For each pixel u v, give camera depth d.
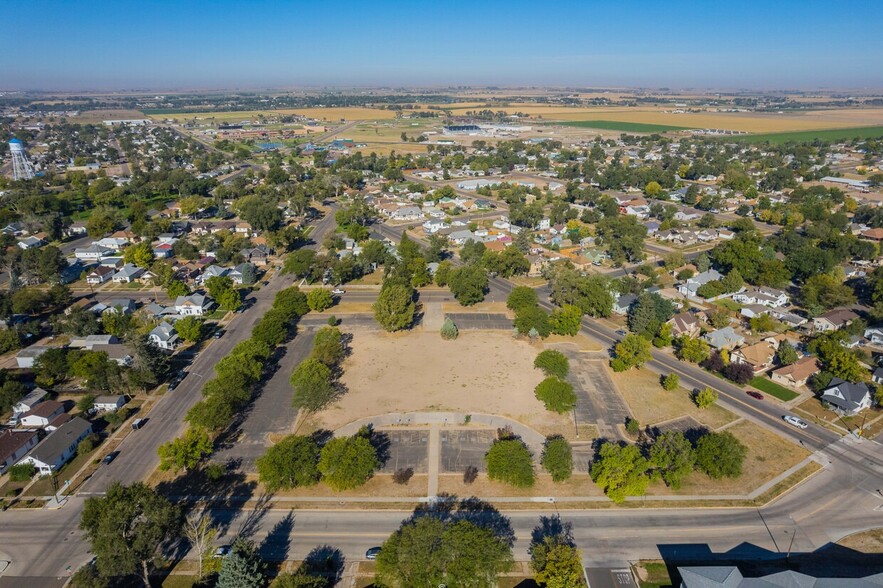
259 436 102.38
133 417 108.81
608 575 73.25
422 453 97.81
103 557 66.25
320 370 111.31
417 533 69.25
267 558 75.62
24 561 75.44
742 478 91.44
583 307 154.12
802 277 177.00
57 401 111.62
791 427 104.69
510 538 79.31
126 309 157.88
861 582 65.56
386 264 187.12
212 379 119.56
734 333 137.38
